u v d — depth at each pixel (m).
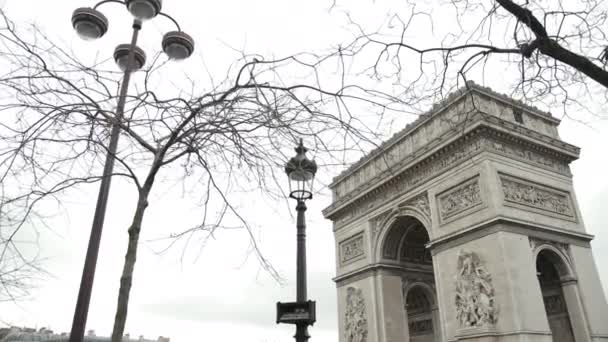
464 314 43.84
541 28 13.55
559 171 51.97
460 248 46.19
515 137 48.06
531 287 41.66
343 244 65.88
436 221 49.88
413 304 64.81
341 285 63.88
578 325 45.12
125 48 15.41
